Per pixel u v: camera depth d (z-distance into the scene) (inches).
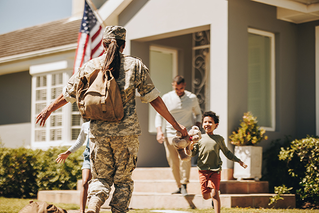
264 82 313.7
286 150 291.1
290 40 326.3
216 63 283.7
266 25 307.9
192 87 390.6
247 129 271.3
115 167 137.3
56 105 141.6
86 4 336.5
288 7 294.5
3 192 343.9
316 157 271.4
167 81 381.4
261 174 292.8
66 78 444.5
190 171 267.7
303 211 235.6
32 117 468.8
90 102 129.8
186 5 304.5
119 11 342.6
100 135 133.4
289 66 323.6
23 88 507.2
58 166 341.1
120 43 143.3
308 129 322.0
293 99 325.7
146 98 140.9
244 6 292.5
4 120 521.0
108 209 255.4
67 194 290.4
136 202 262.1
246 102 287.7
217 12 286.2
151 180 286.0
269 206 253.8
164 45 367.9
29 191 346.3
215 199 196.9
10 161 340.5
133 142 135.9
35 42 507.5
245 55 290.4
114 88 131.5
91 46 332.5
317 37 322.0
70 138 435.2
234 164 272.5
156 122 263.7
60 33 502.6
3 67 497.7
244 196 247.6
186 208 249.0
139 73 138.5
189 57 390.9
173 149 258.8
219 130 277.4
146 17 328.2
